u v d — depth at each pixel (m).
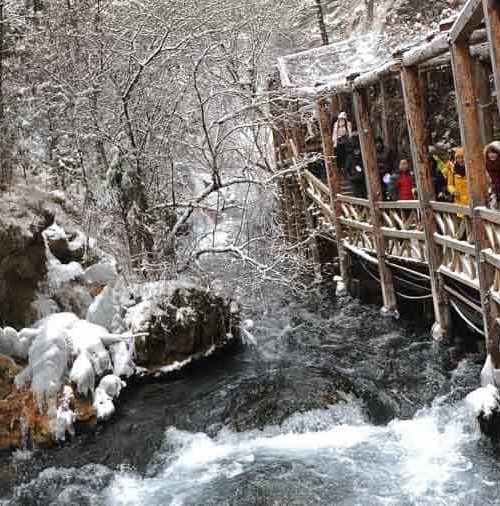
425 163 9.34
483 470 6.57
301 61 16.38
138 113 13.27
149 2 13.40
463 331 9.84
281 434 7.93
